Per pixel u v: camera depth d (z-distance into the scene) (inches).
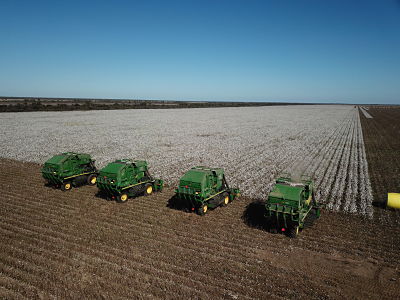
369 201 770.8
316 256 502.6
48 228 585.9
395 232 601.9
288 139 1877.5
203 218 651.5
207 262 473.4
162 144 1620.3
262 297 391.9
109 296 385.7
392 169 1152.8
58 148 1465.3
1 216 639.8
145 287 405.4
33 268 445.1
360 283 430.0
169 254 494.6
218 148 1520.7
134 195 762.8
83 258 475.2
